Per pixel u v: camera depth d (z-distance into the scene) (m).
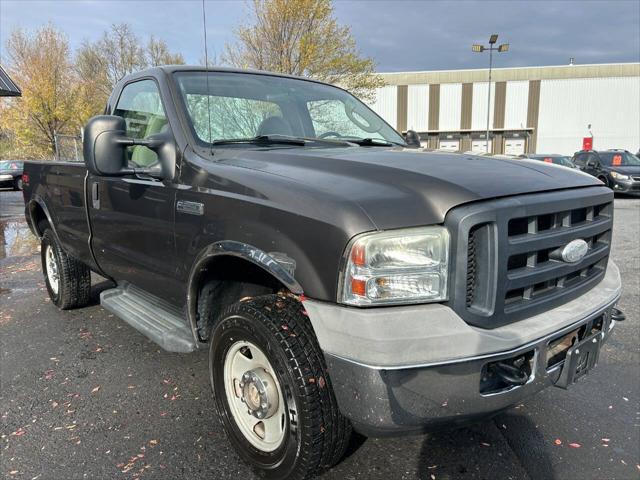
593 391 3.32
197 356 3.85
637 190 15.88
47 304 5.17
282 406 2.23
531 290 2.13
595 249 2.53
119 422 2.94
